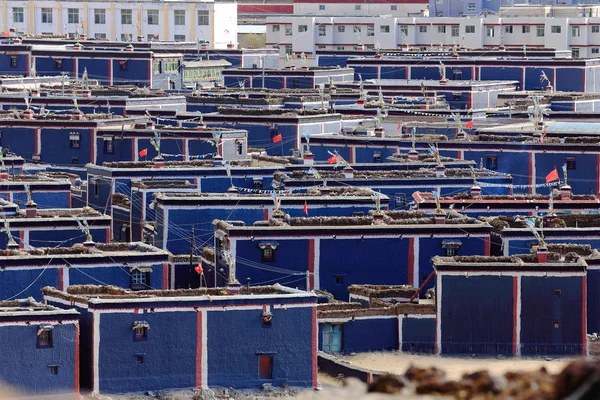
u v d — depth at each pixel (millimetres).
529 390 30594
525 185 164875
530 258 116938
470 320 114812
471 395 31031
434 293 117250
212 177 156000
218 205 136875
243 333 102000
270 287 105875
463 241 126125
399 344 114438
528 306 114938
